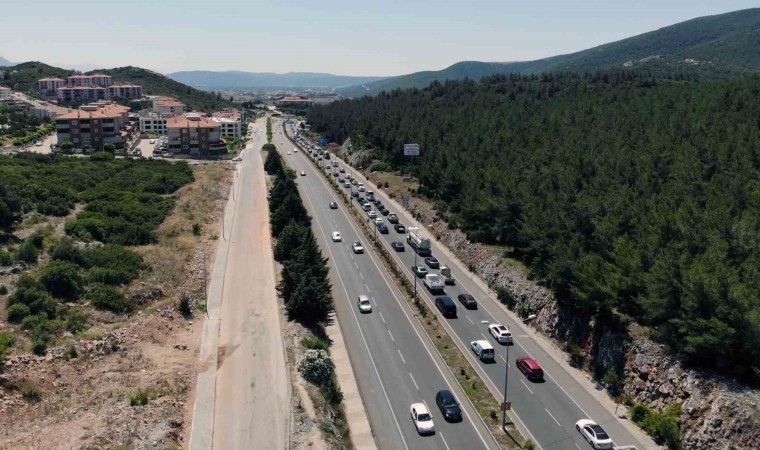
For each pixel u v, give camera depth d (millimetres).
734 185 72500
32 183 120625
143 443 47094
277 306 79125
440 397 58531
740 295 50969
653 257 61906
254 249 103062
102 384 56594
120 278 81000
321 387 59281
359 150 191750
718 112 117125
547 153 105938
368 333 74562
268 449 48781
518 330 75625
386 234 116562
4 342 59594
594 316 67125
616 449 50438
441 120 168250
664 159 90000
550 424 56062
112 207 112875
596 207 74000
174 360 63594
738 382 51562
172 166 170250
